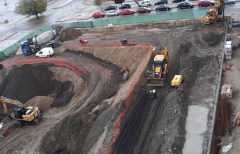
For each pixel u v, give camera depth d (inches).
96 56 1883.6
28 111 1455.5
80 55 1951.3
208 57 1517.0
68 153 1208.2
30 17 3029.0
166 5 2421.3
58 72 1820.9
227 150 963.3
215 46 1638.8
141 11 2361.0
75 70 1785.2
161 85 1352.1
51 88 1796.3
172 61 1565.0
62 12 2942.9
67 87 1753.2
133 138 1079.0
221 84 1290.6
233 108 1138.7
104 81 1651.1
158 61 1374.3
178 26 2026.3
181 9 2267.5
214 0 2237.9
